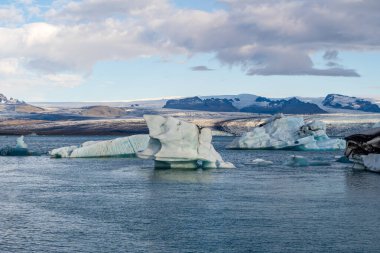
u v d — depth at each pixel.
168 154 69.00
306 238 31.30
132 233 32.59
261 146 128.00
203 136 72.38
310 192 49.53
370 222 35.50
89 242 30.42
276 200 44.69
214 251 28.77
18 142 106.69
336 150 130.50
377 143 70.75
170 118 70.69
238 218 36.97
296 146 124.62
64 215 38.06
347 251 28.69
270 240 30.88
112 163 83.50
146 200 44.81
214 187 53.09
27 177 63.25
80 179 60.69
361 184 55.72
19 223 35.25
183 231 33.09
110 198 45.94
